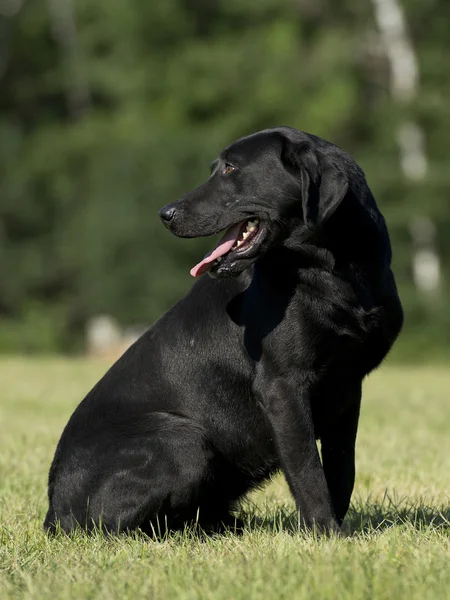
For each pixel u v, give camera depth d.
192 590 6.02
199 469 8.26
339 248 7.78
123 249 45.53
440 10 44.09
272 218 7.96
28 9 50.88
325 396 8.11
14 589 6.44
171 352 8.62
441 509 9.13
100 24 47.94
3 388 23.08
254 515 9.13
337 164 7.66
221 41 47.75
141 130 46.81
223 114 47.75
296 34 46.53
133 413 8.57
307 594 5.83
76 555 7.33
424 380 26.98
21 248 50.81
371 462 12.30
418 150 43.81
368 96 46.69
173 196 45.75
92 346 47.50
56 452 8.74
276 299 7.93
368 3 44.94
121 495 8.17
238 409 8.44
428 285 43.66
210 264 8.09
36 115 52.66
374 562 6.49
